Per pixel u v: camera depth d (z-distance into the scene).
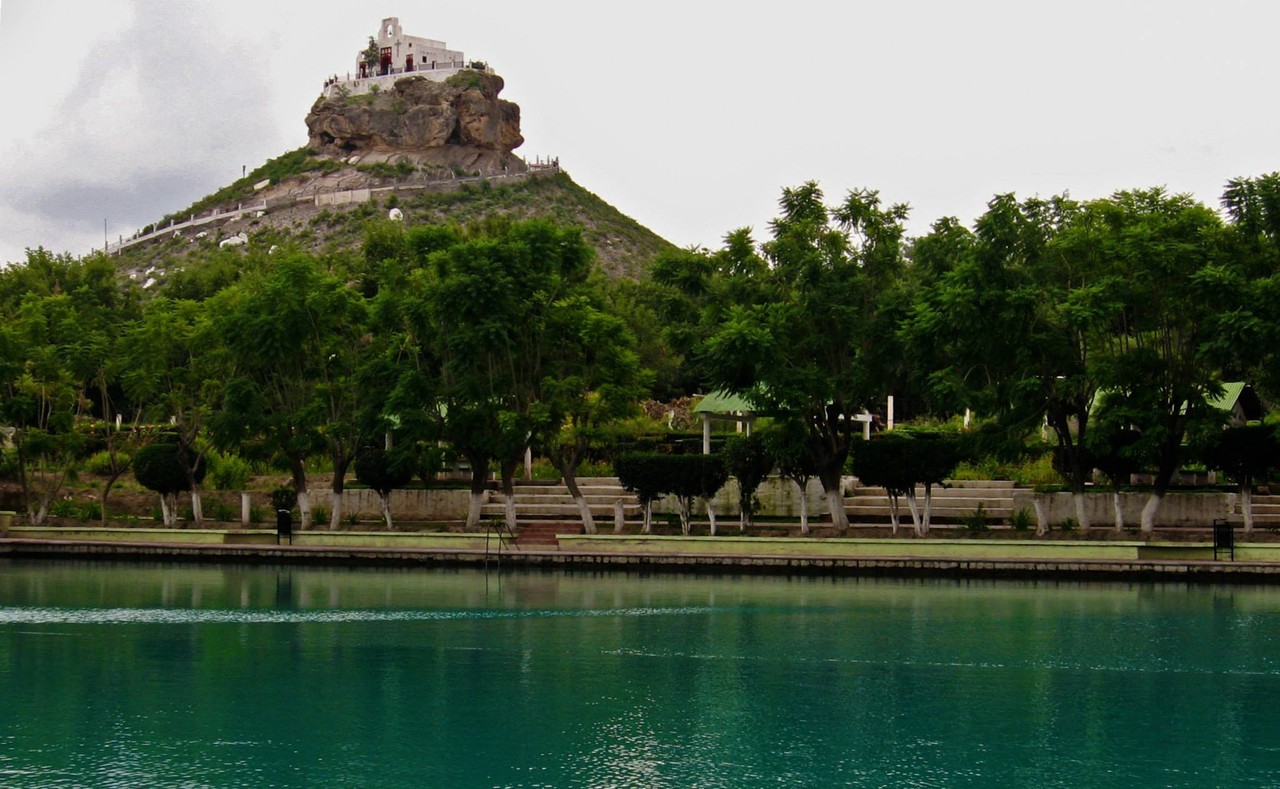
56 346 53.81
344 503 54.00
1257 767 20.42
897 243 45.75
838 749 21.23
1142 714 23.42
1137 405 41.56
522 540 46.78
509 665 27.20
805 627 31.53
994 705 24.05
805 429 43.97
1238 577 38.66
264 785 19.34
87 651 28.48
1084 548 41.28
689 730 22.31
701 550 43.91
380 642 29.59
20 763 20.30
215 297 53.50
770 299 45.12
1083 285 43.22
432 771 20.05
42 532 49.22
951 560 40.00
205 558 44.53
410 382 47.44
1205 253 40.88
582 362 49.41
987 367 44.53
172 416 59.84
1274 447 42.62
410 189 167.00
